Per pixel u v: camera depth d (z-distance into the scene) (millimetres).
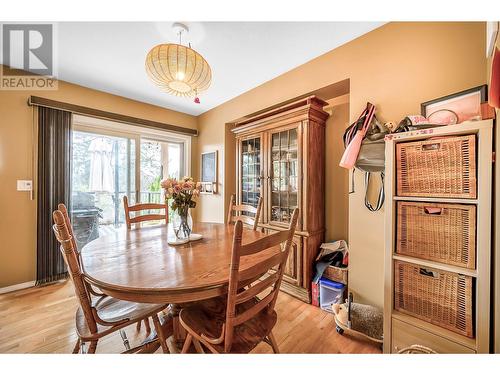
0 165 2172
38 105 2318
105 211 3006
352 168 1702
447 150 1038
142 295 861
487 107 1068
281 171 2381
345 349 1444
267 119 2422
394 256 1195
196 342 1039
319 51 1955
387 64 1609
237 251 813
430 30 1436
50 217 2406
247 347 948
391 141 1196
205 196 3574
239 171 2887
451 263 1034
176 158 3854
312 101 2053
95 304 1252
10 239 2221
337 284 1864
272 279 1050
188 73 1452
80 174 2805
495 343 909
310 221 2115
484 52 1254
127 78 2438
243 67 2217
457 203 1021
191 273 962
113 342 1493
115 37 1749
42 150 2361
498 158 915
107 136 2996
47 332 1578
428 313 1105
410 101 1507
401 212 1193
